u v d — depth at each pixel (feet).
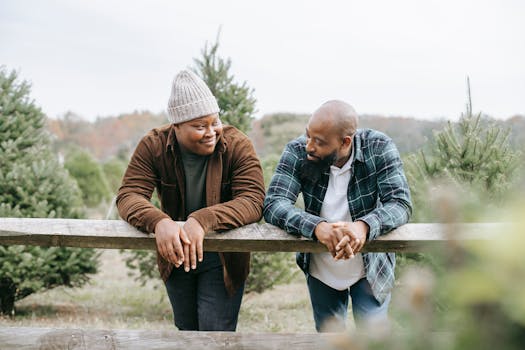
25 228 7.45
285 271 22.63
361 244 7.41
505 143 12.16
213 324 9.26
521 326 1.66
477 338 1.72
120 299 25.17
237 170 8.79
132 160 9.01
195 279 9.55
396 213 7.82
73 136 130.21
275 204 8.22
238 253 8.98
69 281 22.85
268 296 26.03
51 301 24.66
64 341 5.79
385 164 8.65
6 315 21.67
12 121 22.66
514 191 1.73
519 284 1.61
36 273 21.08
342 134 8.27
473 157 12.21
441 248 1.95
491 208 1.96
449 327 1.93
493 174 11.43
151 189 8.90
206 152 8.54
